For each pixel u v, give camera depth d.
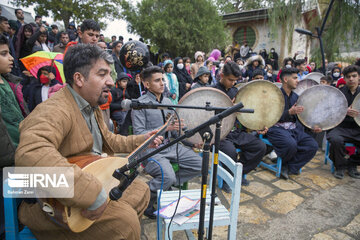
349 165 3.61
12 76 2.00
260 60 7.37
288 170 3.47
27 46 4.62
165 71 5.52
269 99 3.18
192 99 2.56
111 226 1.29
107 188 1.40
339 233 2.29
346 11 6.72
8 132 1.66
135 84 4.39
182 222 1.58
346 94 3.81
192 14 10.05
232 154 2.88
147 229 2.22
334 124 3.48
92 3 13.59
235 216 1.67
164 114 2.52
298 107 3.28
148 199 1.71
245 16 12.64
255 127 3.25
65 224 1.18
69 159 1.34
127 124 3.13
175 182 2.31
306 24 10.99
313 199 2.88
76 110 1.36
